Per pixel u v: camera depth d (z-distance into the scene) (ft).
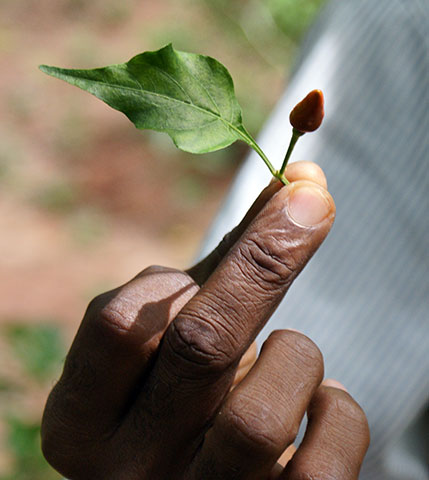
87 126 6.64
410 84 1.60
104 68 1.04
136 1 8.32
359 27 1.64
